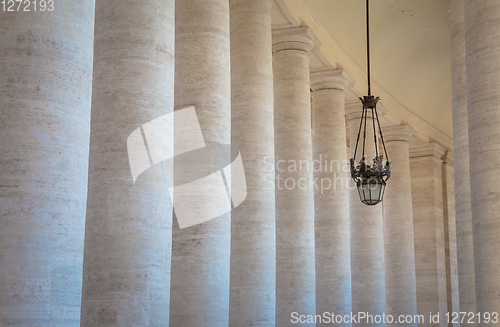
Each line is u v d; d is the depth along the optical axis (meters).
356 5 34.50
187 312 16.22
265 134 23.41
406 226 43.25
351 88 36.19
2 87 9.62
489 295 17.20
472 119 18.38
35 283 9.25
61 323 9.48
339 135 33.72
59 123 9.88
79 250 10.00
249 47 23.95
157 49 13.33
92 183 12.69
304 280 26.69
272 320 21.84
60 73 10.02
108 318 11.88
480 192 17.83
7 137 9.48
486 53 18.27
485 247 17.48
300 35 28.89
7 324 8.93
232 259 22.00
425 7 37.66
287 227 27.12
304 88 28.92
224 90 18.16
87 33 10.70
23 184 9.42
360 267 36.38
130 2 13.27
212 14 18.39
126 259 12.14
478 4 18.64
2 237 9.19
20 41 9.79
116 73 12.92
